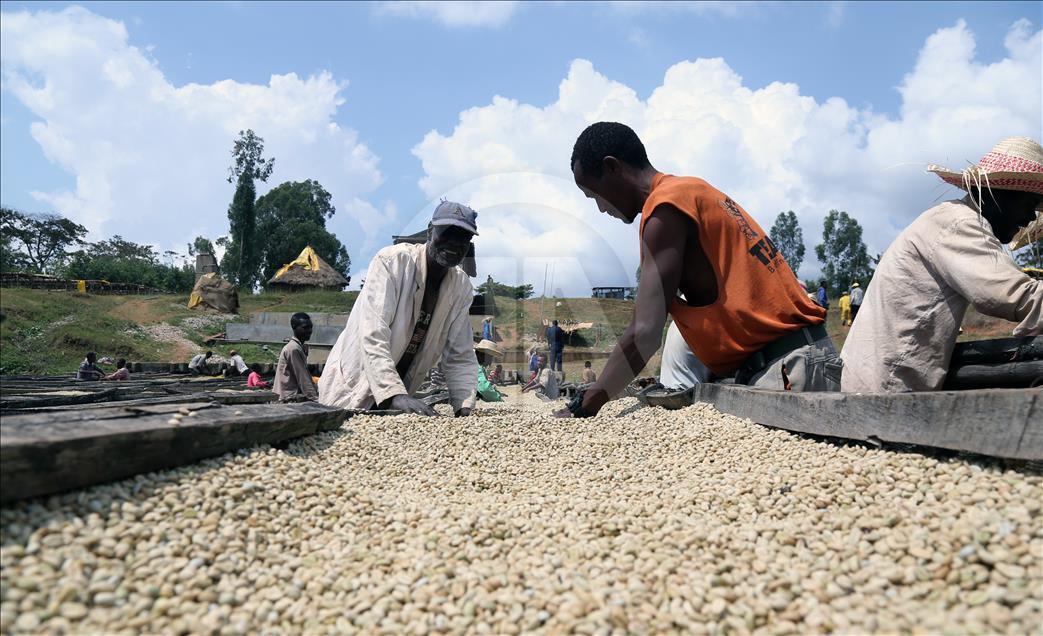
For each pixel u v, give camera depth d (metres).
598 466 3.08
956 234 2.92
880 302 3.18
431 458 3.18
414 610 1.53
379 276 4.34
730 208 3.34
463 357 4.66
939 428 2.25
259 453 2.49
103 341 15.69
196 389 6.97
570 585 1.62
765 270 3.33
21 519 1.61
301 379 6.38
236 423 2.42
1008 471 2.04
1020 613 1.34
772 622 1.45
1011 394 2.00
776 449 2.87
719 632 1.42
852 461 2.48
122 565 1.58
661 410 4.36
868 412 2.55
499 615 1.51
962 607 1.42
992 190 2.99
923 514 1.91
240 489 2.09
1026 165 2.90
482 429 3.71
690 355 5.10
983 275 2.82
